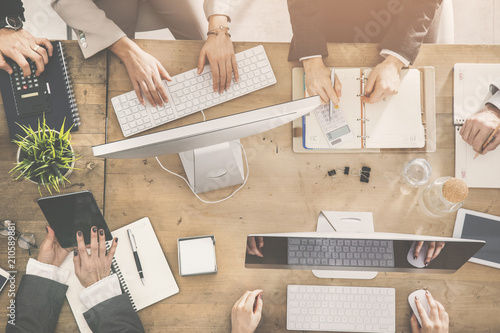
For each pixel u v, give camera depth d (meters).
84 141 1.29
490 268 1.26
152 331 1.23
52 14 2.06
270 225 1.29
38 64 1.28
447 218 1.29
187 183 1.29
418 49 1.29
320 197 1.30
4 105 1.27
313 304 1.24
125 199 1.28
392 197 1.30
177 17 1.73
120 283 1.22
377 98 1.27
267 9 2.25
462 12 2.29
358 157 1.31
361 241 1.15
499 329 1.25
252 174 1.30
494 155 1.30
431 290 1.26
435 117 1.32
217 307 1.24
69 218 1.16
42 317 1.15
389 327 1.23
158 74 1.28
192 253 1.23
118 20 1.64
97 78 1.31
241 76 1.32
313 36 1.29
